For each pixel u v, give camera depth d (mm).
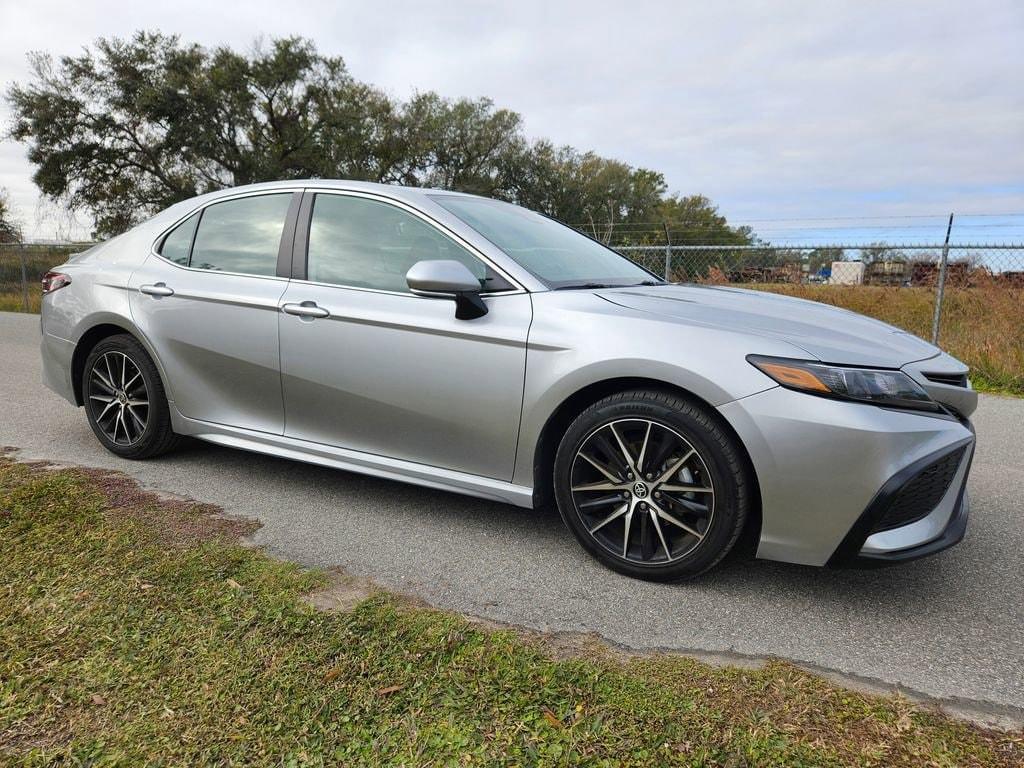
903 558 2275
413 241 3084
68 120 31531
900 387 2301
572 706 1799
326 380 3160
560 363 2611
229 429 3514
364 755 1596
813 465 2256
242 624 2135
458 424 2865
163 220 3924
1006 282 7785
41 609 2191
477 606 2359
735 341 2412
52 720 1689
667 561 2531
